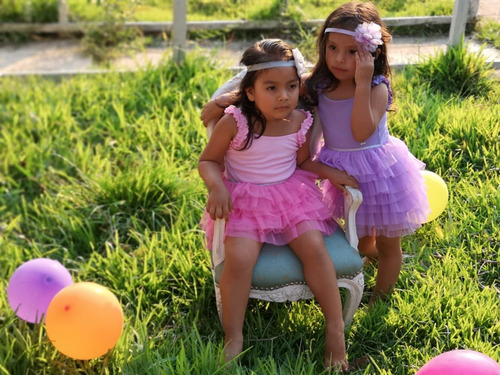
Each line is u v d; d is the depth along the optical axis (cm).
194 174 382
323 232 267
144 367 246
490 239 320
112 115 444
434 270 304
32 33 557
